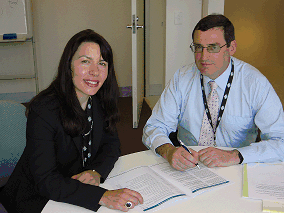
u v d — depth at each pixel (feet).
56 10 14.02
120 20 14.85
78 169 3.57
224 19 3.91
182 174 3.27
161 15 14.49
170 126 4.81
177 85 4.74
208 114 4.43
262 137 4.19
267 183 2.99
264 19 15.74
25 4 12.71
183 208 2.58
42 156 3.02
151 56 15.16
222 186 2.97
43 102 3.18
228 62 4.10
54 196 2.79
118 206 2.59
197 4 10.37
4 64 13.92
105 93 3.81
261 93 4.06
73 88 3.25
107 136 4.01
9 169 3.57
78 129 3.28
